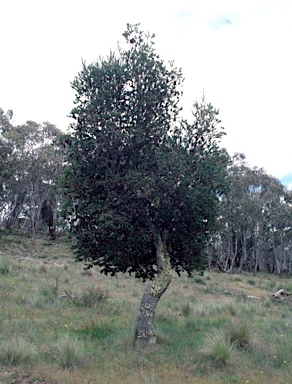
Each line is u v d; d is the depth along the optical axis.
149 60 8.80
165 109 9.02
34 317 9.77
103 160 8.52
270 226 51.47
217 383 5.88
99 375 6.02
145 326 8.08
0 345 6.68
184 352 7.43
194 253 9.79
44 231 55.69
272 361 7.18
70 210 8.66
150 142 8.77
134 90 8.89
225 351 6.93
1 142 35.91
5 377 5.71
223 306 13.25
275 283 30.42
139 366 6.52
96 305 12.03
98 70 8.75
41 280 16.33
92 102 8.38
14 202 46.84
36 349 7.05
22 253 34.84
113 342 8.12
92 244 8.75
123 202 8.19
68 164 9.19
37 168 39.72
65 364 6.42
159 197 8.06
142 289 18.33
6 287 13.38
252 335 8.26
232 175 46.31
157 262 8.73
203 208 8.83
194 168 8.59
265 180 48.69
